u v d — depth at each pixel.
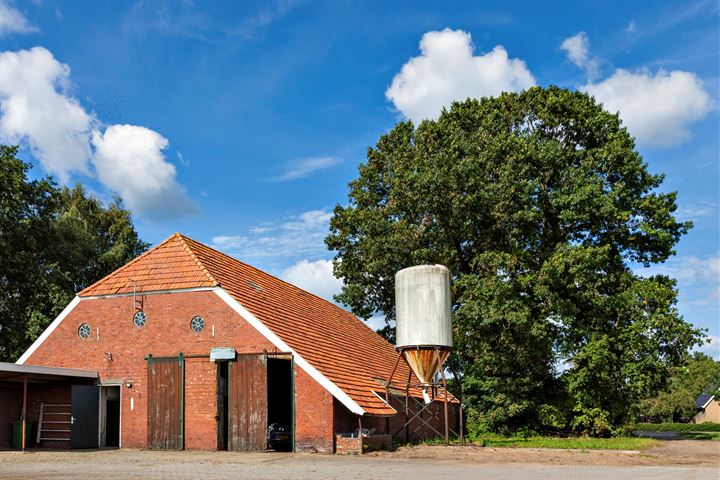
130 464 18.17
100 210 56.09
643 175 36.56
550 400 36.47
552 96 37.59
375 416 23.48
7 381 24.88
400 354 26.03
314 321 30.34
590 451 24.91
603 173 36.44
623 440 32.88
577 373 34.75
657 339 33.41
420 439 31.47
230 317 23.72
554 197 35.19
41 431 25.36
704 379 88.44
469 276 34.12
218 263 27.33
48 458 20.16
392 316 44.12
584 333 34.44
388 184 40.69
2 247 39.03
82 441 24.27
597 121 36.84
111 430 25.86
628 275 36.38
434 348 25.09
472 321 33.53
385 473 16.02
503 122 38.16
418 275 25.47
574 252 32.62
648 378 33.38
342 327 35.19
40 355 25.89
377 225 37.31
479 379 36.88
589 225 37.00
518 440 32.31
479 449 24.47
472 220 35.66
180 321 24.36
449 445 26.02
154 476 15.12
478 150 35.16
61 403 25.41
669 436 46.28
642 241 37.06
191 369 23.81
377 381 27.70
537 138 36.41
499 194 34.28
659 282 36.47
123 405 24.47
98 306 25.61
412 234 36.81
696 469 18.41
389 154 42.09
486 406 37.03
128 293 25.19
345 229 41.38
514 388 35.91
